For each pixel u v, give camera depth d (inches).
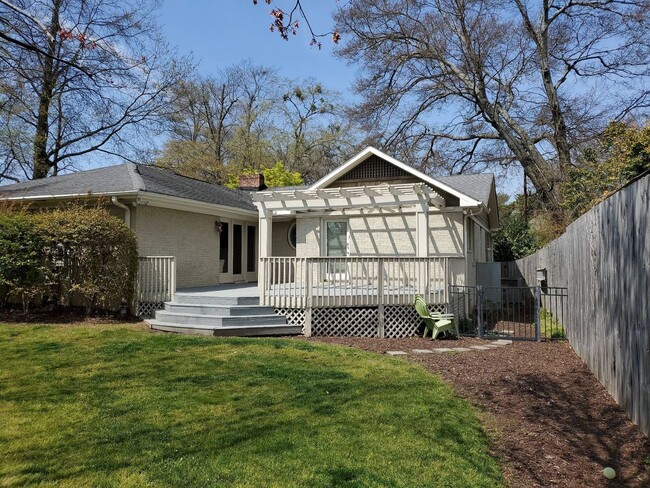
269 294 389.1
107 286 400.2
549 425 177.9
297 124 1389.0
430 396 205.6
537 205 1032.8
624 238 185.0
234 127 1381.6
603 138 623.5
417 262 435.5
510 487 132.2
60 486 122.4
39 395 197.5
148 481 126.0
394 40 948.6
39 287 399.5
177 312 390.6
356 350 307.1
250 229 690.8
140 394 200.4
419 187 421.7
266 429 163.3
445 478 132.8
